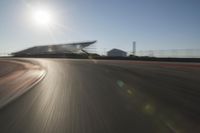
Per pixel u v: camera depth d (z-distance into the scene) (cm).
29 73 2061
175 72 1617
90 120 550
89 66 2581
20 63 4509
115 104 708
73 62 3638
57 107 687
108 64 2748
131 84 1120
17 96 883
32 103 752
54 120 556
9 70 3067
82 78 1453
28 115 605
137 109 645
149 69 1911
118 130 480
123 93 891
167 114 593
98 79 1370
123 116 579
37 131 483
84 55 6988
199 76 1359
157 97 799
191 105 681
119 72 1761
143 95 839
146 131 473
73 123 529
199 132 468
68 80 1378
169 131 474
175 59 3709
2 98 850
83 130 482
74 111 635
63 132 474
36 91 1001
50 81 1362
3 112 639
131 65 2462
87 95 867
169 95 830
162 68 1988
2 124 533
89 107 677
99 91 949
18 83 1335
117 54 9325
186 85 1038
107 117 571
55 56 7619
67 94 901
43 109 668
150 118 559
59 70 2231
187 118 556
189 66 2167
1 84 1321
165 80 1220
